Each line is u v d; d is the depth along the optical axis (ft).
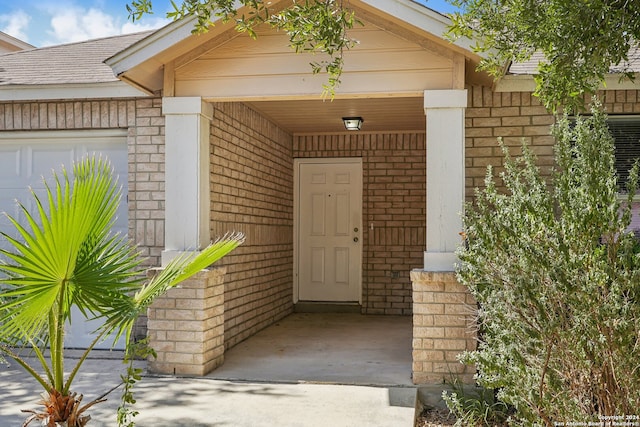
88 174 10.24
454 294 17.33
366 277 32.53
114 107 21.08
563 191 11.91
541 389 10.96
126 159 21.48
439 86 17.83
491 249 12.16
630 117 19.45
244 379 18.16
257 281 26.50
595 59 10.78
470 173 19.58
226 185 22.20
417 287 17.54
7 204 22.26
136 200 20.70
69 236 9.41
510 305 11.64
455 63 17.75
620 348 10.64
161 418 14.52
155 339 18.76
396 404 15.67
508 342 12.03
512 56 13.12
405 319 30.68
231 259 22.93
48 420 10.61
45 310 10.05
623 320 10.47
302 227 33.45
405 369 19.40
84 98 21.09
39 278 9.50
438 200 17.70
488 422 15.26
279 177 30.42
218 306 19.94
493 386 12.50
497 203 12.87
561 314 11.19
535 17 11.38
